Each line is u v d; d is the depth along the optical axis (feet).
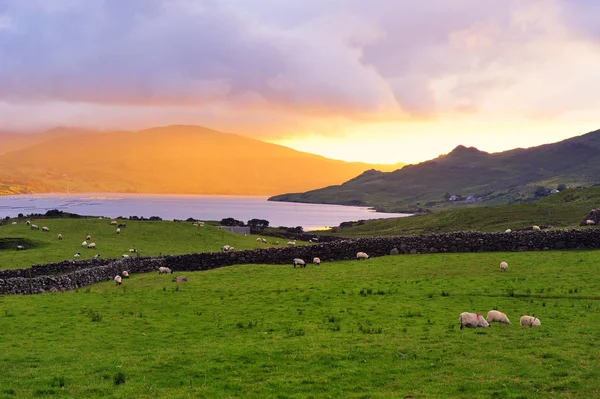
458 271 166.50
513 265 171.12
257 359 83.56
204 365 81.05
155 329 105.40
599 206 418.51
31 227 298.97
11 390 70.74
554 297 127.85
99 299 137.90
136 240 289.33
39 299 138.31
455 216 462.19
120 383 73.82
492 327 100.12
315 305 126.62
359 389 70.28
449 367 77.25
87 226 315.99
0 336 99.55
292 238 424.46
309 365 80.18
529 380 71.10
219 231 342.85
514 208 451.94
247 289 150.00
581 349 83.92
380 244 212.23
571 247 199.72
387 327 103.24
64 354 87.92
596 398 64.95
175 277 173.17
